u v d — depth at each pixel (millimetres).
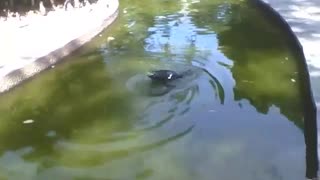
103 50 5773
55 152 3828
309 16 6059
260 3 7117
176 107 4391
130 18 7062
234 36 6242
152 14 7293
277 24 6352
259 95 4613
